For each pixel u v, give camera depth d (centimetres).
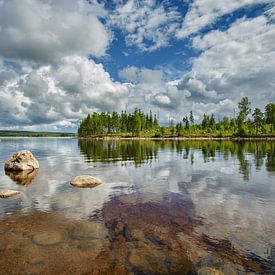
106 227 834
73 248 682
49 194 1298
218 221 888
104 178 1764
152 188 1434
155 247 688
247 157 3238
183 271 572
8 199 1201
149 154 3869
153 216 945
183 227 831
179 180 1680
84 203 1129
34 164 2311
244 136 11250
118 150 4894
